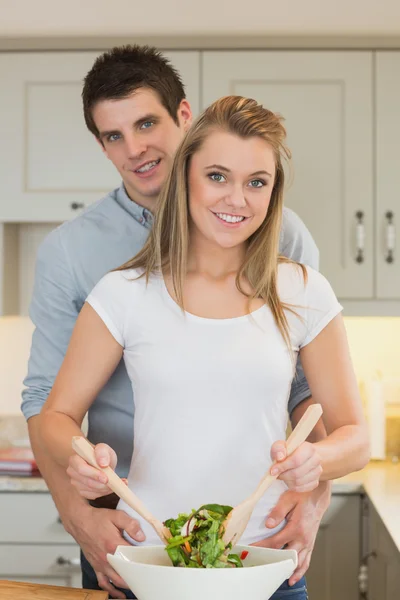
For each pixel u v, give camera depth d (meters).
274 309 1.54
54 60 3.41
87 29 3.38
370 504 2.98
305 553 1.59
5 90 3.42
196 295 1.53
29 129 3.43
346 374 1.59
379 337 3.84
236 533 1.28
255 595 1.19
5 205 3.44
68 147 3.42
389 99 3.41
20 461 3.25
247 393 1.48
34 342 1.98
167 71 1.95
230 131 1.45
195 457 1.48
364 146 3.41
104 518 1.56
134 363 1.54
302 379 1.83
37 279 1.98
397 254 3.43
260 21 3.36
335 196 3.42
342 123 3.41
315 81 3.40
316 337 1.59
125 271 1.59
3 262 3.56
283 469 1.30
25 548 3.15
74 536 1.65
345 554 3.12
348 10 3.35
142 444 1.52
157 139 1.92
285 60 3.39
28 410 1.90
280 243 1.90
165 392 1.50
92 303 1.57
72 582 3.14
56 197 3.43
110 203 1.98
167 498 1.49
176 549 1.26
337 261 3.43
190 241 1.55
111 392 1.81
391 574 2.49
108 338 1.56
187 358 1.49
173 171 1.54
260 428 1.49
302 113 3.41
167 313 1.53
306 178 3.41
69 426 1.54
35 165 3.43
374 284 3.43
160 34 3.38
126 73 1.88
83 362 1.57
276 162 1.52
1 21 3.38
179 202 1.52
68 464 1.51
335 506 3.12
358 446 1.53
